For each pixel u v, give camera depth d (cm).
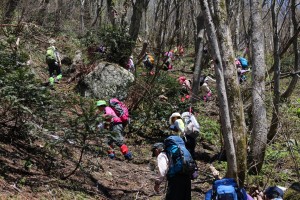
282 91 1543
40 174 550
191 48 2609
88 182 608
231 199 430
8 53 648
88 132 541
